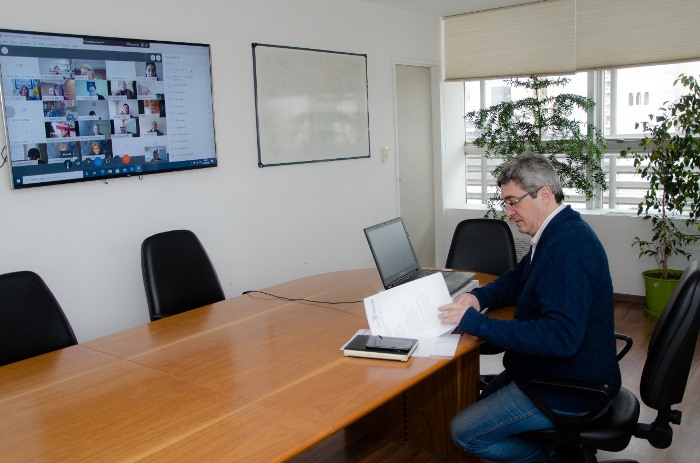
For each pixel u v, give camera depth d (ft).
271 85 13.02
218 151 12.09
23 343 7.35
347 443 9.53
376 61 15.98
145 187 10.89
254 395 5.46
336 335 7.07
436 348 6.35
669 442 6.41
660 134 14.11
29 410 5.37
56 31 9.48
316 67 14.08
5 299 7.34
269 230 13.34
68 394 5.69
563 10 16.21
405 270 9.27
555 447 6.34
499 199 17.04
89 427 4.98
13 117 9.04
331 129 14.66
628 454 8.70
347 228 15.47
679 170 13.97
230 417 5.03
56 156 9.57
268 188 13.24
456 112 19.66
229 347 6.82
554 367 6.10
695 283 6.10
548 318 5.87
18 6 9.04
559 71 16.55
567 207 6.43
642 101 16.48
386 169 16.62
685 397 10.38
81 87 9.78
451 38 18.30
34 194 9.42
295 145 13.71
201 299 10.03
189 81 11.34
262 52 12.75
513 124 16.21
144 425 4.96
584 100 15.62
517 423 6.20
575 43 16.20
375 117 16.10
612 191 17.10
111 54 10.12
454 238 10.95
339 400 5.27
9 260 9.20
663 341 6.18
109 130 10.20
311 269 14.48
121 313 10.68
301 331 7.29
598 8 15.70
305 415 5.01
